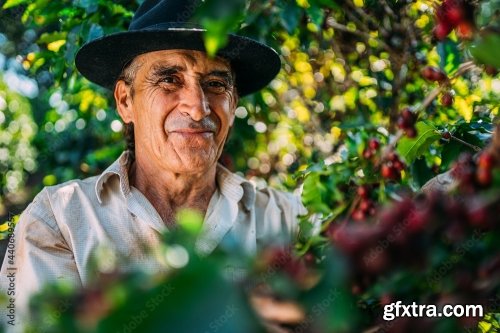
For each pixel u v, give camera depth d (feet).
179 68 6.70
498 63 2.60
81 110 11.16
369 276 2.38
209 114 6.81
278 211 7.44
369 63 9.93
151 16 6.87
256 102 10.36
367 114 9.93
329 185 4.68
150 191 7.07
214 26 2.20
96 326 1.79
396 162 3.90
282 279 2.15
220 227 7.02
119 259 2.14
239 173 11.05
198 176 6.96
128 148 7.47
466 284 2.55
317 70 10.52
